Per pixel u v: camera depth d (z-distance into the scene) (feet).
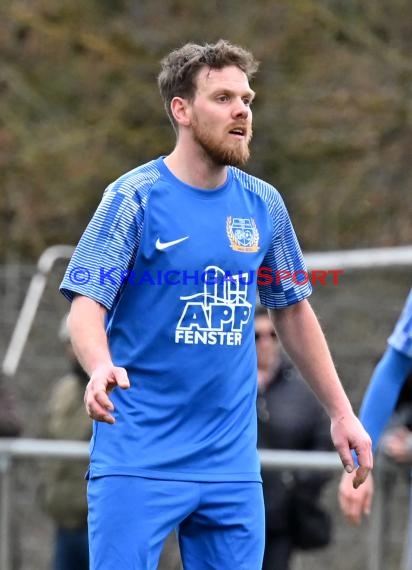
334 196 147.95
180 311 38.37
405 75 149.89
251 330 39.70
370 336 89.35
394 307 89.92
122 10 163.02
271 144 152.46
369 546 60.70
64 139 153.07
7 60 158.71
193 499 38.50
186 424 38.63
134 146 152.66
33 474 63.82
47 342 95.20
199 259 38.34
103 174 150.82
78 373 66.08
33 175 150.82
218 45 38.40
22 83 157.17
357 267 87.40
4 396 67.62
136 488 38.14
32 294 92.84
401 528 60.18
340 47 154.20
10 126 153.58
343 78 152.46
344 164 150.20
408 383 57.62
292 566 66.90
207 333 38.50
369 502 47.75
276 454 58.65
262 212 39.99
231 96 38.11
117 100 155.63
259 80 153.79
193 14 160.15
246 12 158.10
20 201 148.97
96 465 38.86
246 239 39.11
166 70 39.29
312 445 60.39
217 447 38.70
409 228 144.36
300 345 41.96
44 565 65.10
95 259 37.78
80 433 64.85
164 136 153.28
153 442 38.42
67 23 160.76
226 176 39.52
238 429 39.11
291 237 41.42
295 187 150.61
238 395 39.17
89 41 159.02
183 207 38.55
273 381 60.64
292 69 154.20
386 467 59.62
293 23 155.12
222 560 39.17
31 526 64.85
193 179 38.86
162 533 38.32
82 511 62.90
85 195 150.00
